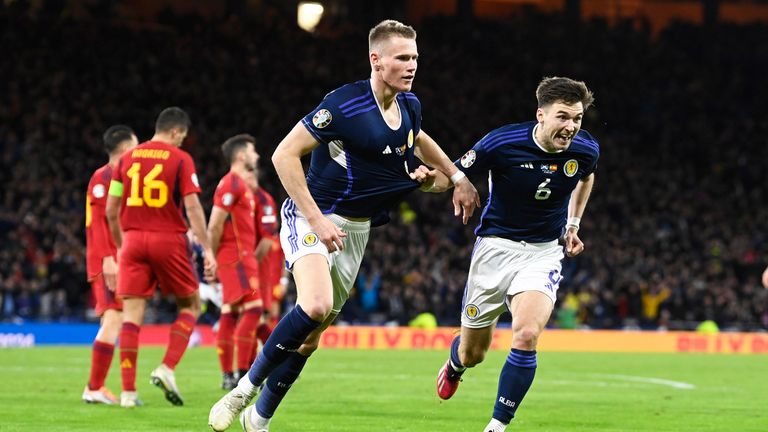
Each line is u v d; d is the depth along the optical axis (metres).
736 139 49.56
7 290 29.78
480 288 9.81
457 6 56.31
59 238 31.02
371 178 8.43
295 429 9.98
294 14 54.66
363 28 53.84
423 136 9.26
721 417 11.75
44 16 45.41
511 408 8.85
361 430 9.97
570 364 22.09
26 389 14.02
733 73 55.34
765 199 45.50
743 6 62.53
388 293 32.50
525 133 9.41
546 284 9.36
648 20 58.91
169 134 12.02
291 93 45.09
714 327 32.06
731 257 38.12
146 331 28.28
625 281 34.41
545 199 9.48
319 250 8.27
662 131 49.56
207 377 16.64
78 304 30.36
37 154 35.78
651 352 28.06
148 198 11.82
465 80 50.09
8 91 39.44
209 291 18.00
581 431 10.19
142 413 11.09
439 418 11.15
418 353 25.33
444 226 38.03
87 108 39.84
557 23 57.03
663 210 42.09
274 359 8.09
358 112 8.19
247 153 14.45
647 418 11.52
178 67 44.62
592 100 9.28
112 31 45.16
